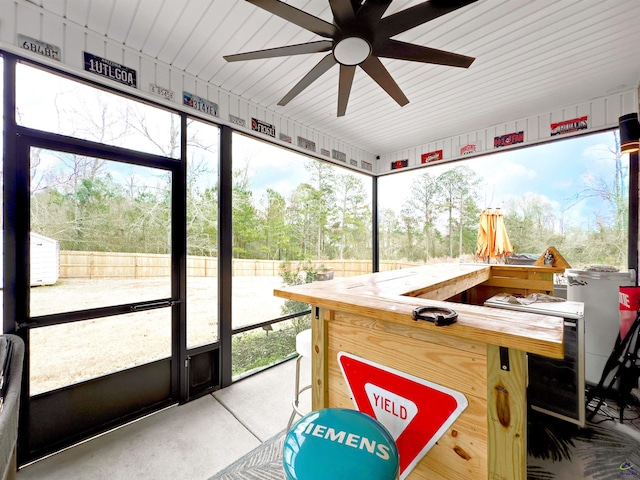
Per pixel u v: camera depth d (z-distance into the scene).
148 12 1.99
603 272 2.46
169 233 2.59
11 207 1.85
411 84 2.94
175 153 2.64
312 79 2.06
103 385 2.18
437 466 1.03
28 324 1.89
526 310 1.77
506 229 4.56
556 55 2.47
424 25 2.12
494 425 0.89
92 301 2.17
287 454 0.86
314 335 1.43
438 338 1.02
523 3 1.93
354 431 0.92
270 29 2.16
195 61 2.54
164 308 2.54
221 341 2.89
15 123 1.87
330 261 4.76
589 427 1.84
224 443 2.01
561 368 1.71
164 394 2.50
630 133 2.61
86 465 1.81
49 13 1.96
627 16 2.03
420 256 5.72
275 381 2.96
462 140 4.30
